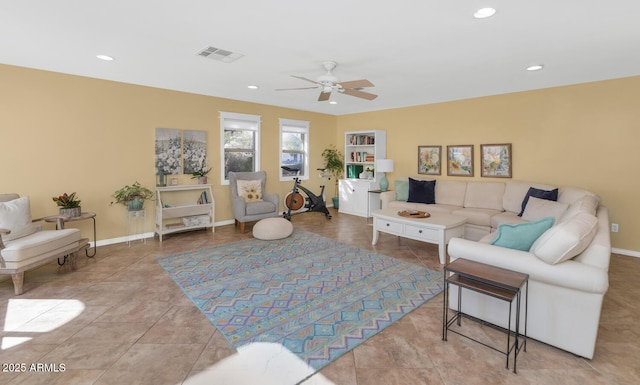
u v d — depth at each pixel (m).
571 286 1.86
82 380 1.71
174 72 3.92
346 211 6.93
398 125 6.38
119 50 3.15
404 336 2.17
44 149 3.88
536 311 2.05
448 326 2.28
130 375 1.76
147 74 4.03
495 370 1.82
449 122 5.60
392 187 6.52
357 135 6.99
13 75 3.64
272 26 2.55
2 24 2.54
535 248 2.09
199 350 1.99
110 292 2.85
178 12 2.32
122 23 2.52
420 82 4.30
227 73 3.96
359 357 1.93
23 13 2.34
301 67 3.67
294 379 1.73
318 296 2.78
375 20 2.43
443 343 2.09
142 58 3.39
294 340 2.11
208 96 5.35
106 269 3.44
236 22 2.49
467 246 2.29
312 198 6.55
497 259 2.12
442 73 3.87
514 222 3.97
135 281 3.10
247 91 5.02
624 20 2.40
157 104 4.79
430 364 1.87
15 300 2.68
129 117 4.53
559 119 4.41
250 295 2.80
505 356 1.95
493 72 3.81
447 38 2.78
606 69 3.64
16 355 1.93
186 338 2.12
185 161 5.13
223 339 2.11
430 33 2.67
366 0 2.13
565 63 3.44
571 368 1.83
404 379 1.74
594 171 4.16
